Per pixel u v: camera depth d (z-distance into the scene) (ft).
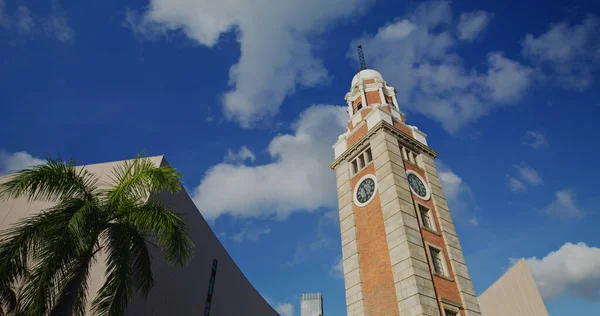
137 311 95.96
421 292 77.56
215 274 146.82
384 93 135.74
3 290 41.52
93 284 82.38
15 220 105.40
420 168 110.83
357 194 108.17
